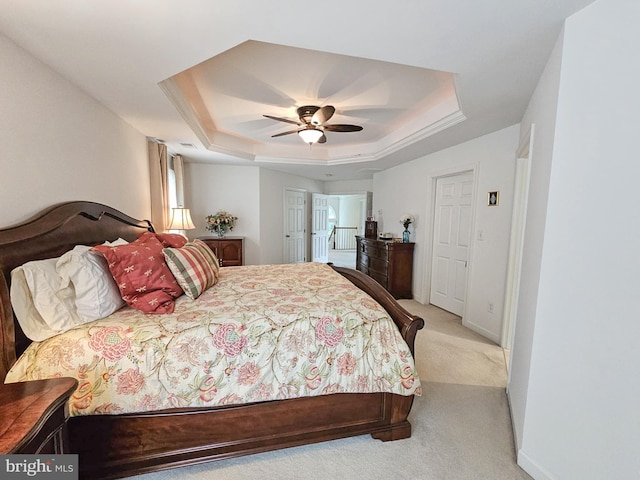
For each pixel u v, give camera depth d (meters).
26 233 1.47
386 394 1.70
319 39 1.52
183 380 1.41
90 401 1.33
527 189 2.03
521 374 1.78
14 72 1.51
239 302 1.80
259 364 1.50
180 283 1.85
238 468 1.54
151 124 2.96
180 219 3.85
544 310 1.43
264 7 1.25
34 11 1.25
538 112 1.86
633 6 1.10
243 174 5.63
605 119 1.19
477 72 1.82
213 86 2.63
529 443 1.53
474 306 3.41
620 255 1.17
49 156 1.79
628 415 1.17
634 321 1.14
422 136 3.36
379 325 1.69
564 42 1.31
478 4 1.23
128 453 1.44
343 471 1.53
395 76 2.42
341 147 5.17
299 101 2.99
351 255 10.10
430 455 1.64
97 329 1.42
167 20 1.34
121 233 2.50
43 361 1.31
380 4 1.23
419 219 4.59
